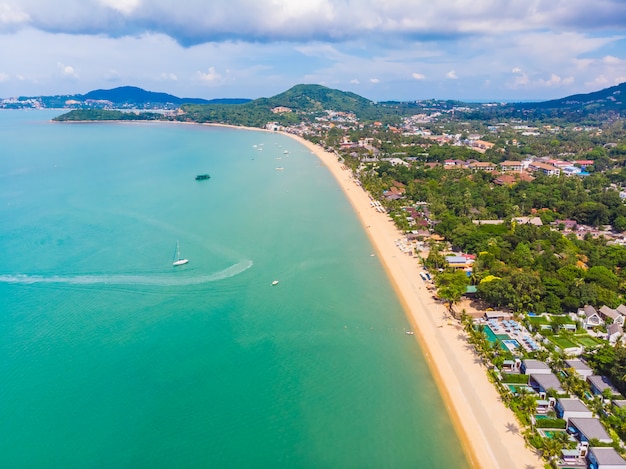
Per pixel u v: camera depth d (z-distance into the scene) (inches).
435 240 7165.4
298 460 3161.9
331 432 3403.1
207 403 3671.3
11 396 3705.7
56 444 3255.4
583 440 3144.7
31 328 4645.7
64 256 6392.7
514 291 4968.0
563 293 4982.8
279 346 4441.4
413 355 4325.8
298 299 5354.3
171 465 3107.8
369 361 4232.3
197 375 3998.5
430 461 3144.7
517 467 3046.3
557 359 3914.9
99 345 4382.4
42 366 4067.4
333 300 5344.5
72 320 4803.2
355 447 3272.6
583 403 3462.1
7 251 6525.6
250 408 3627.0
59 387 3814.0
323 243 7194.9
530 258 6048.2
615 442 3088.1
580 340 4451.3
